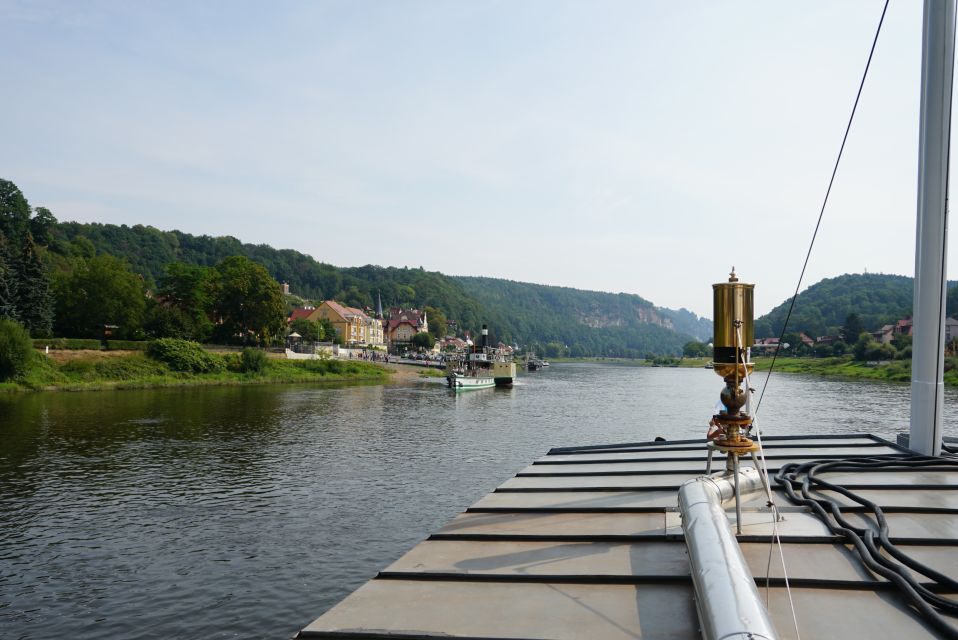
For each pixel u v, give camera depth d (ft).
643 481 16.70
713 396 198.80
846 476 15.99
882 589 9.27
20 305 209.87
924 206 17.84
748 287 12.54
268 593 37.88
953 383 221.46
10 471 69.97
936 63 16.84
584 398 189.37
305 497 60.08
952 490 14.46
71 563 42.52
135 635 32.81
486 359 296.92
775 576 9.64
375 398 175.83
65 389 173.58
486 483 66.64
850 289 631.15
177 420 114.42
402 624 8.50
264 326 279.49
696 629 8.09
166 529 49.78
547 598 9.24
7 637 32.48
